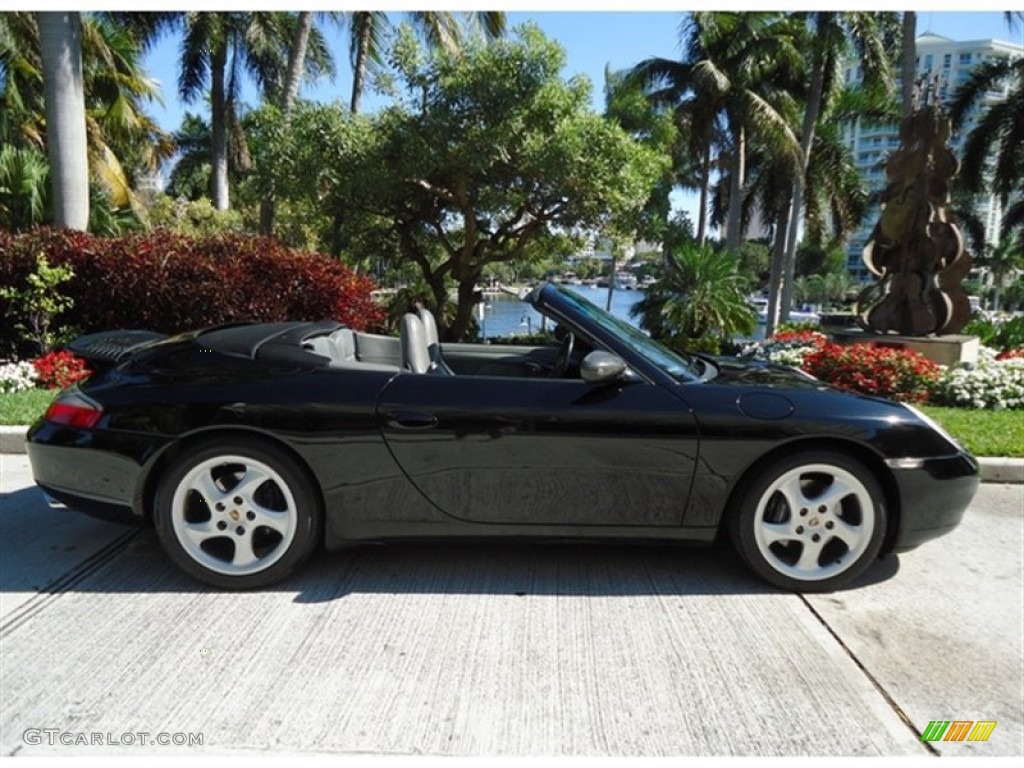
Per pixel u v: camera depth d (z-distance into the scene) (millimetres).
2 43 13836
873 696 2365
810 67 21375
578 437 2963
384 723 2191
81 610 2857
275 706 2264
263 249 8703
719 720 2236
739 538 3072
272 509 3037
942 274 9883
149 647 2590
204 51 20172
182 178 34219
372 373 3078
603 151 12148
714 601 2998
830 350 7762
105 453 3002
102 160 16047
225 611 2857
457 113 12125
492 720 2215
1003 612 2949
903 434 3010
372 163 12234
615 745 2117
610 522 3064
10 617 2793
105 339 3646
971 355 9422
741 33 20656
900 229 9945
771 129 20125
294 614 2842
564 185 12391
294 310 8609
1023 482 4773
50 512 3941
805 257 69938
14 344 8148
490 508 3051
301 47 15250
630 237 13852
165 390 3035
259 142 13328
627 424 2961
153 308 8156
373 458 2984
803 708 2301
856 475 2998
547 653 2588
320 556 3387
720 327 14547
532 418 2965
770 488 3021
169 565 3277
